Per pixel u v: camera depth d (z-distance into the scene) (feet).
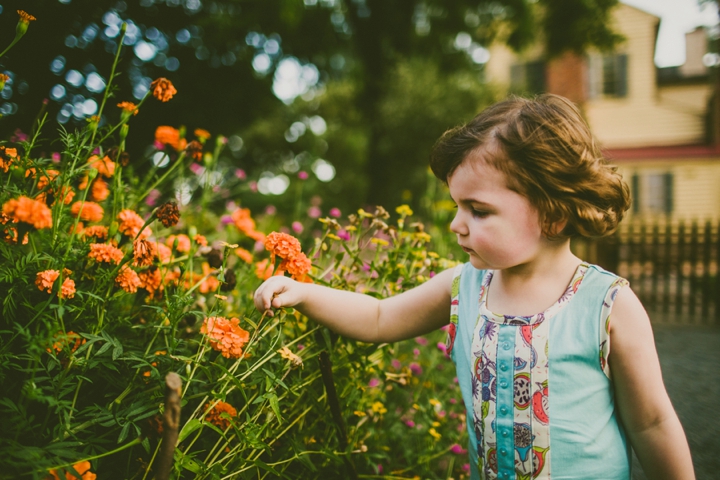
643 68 41.09
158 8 11.82
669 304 18.48
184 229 5.29
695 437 6.48
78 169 3.50
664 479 2.76
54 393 2.77
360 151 47.11
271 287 3.13
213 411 3.27
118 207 4.39
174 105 13.55
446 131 3.05
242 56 17.95
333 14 28.68
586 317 2.74
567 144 2.70
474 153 2.72
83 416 3.02
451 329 3.28
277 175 49.67
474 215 2.77
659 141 41.50
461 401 5.50
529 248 2.73
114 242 3.99
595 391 2.72
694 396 8.20
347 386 4.04
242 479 3.34
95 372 3.23
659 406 2.70
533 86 40.91
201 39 14.29
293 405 3.68
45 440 2.86
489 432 2.83
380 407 4.47
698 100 44.21
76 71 8.14
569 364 2.72
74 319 3.11
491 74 43.14
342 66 35.22
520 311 2.89
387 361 4.20
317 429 4.16
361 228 4.91
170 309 3.13
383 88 30.58
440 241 6.79
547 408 2.71
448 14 29.96
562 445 2.68
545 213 2.70
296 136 50.37
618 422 2.87
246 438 3.03
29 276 3.22
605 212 2.85
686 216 40.42
